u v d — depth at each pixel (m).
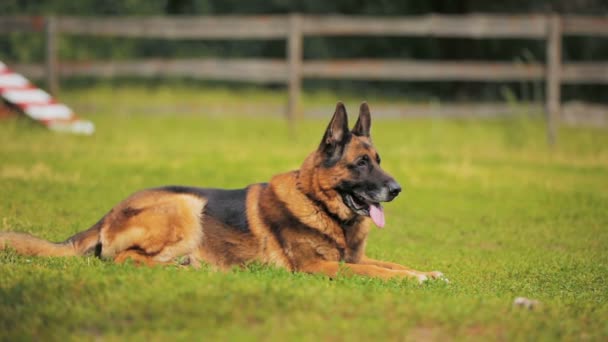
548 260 8.77
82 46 27.09
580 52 26.69
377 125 20.41
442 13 27.42
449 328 5.37
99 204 10.60
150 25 17.91
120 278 6.08
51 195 10.97
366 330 5.23
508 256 8.98
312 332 5.18
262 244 7.15
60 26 17.91
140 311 5.46
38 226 9.15
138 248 6.99
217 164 14.01
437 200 12.04
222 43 29.80
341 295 5.83
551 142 16.86
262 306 5.55
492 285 7.47
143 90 25.66
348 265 7.07
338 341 5.10
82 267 6.58
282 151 15.73
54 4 27.25
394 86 28.38
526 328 5.43
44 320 5.36
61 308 5.55
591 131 18.97
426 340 5.22
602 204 11.80
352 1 28.09
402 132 19.17
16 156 13.84
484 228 10.47
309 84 28.47
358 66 17.28
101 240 7.05
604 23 16.89
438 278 7.19
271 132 18.61
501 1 26.78
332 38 28.86
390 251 9.12
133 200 7.16
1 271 6.43
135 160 14.19
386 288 6.36
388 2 27.83
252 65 17.58
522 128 17.12
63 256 7.08
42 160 13.61
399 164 14.82
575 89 26.92
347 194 7.23
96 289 5.86
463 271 8.12
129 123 19.03
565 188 12.95
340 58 28.95
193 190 7.32
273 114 17.38
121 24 17.92
